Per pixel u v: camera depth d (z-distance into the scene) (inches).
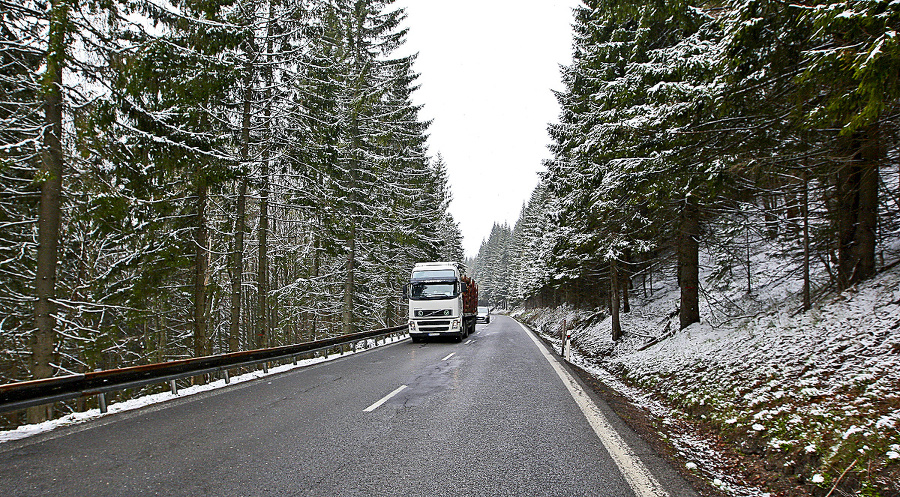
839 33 204.1
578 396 321.4
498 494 151.3
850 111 216.5
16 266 423.2
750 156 291.0
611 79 506.3
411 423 243.9
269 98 549.6
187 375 340.8
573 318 1256.8
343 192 656.4
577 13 591.5
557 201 721.0
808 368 277.3
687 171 311.1
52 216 372.8
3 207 390.6
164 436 219.9
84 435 221.9
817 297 393.4
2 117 382.9
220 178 464.4
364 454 192.4
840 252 372.8
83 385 264.4
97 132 354.9
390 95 855.7
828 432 198.2
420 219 1048.8
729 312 506.6
